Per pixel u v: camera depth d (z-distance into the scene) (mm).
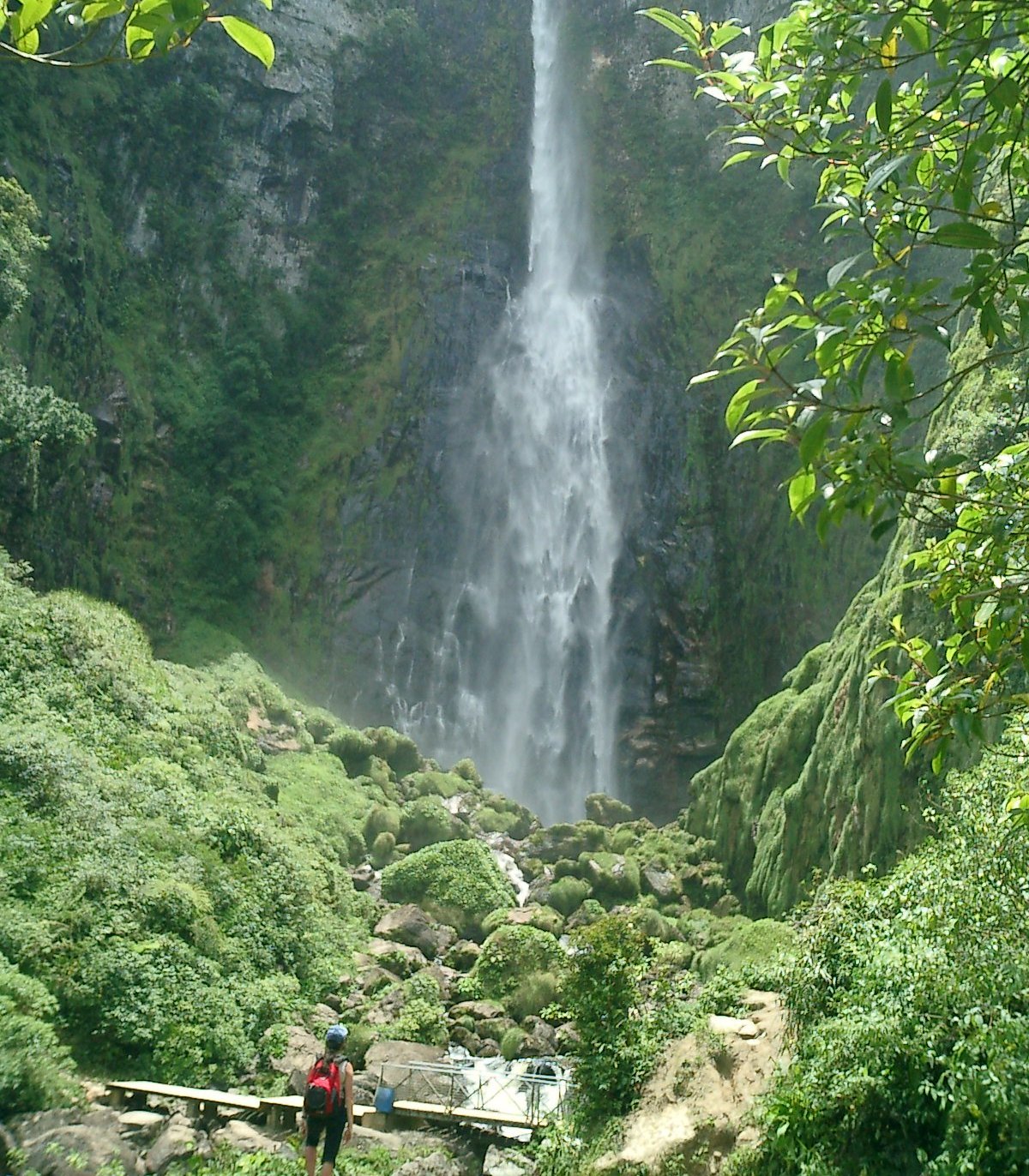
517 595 43688
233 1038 16031
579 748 41781
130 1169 11477
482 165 50625
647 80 53156
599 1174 11234
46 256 36312
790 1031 11445
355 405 43969
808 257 47281
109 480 37250
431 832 29828
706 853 30250
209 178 43500
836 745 24578
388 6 50812
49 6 3664
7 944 14945
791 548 42219
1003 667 5363
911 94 4809
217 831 20812
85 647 23953
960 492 5496
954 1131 8625
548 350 48312
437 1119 14273
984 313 3918
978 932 10039
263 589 39844
